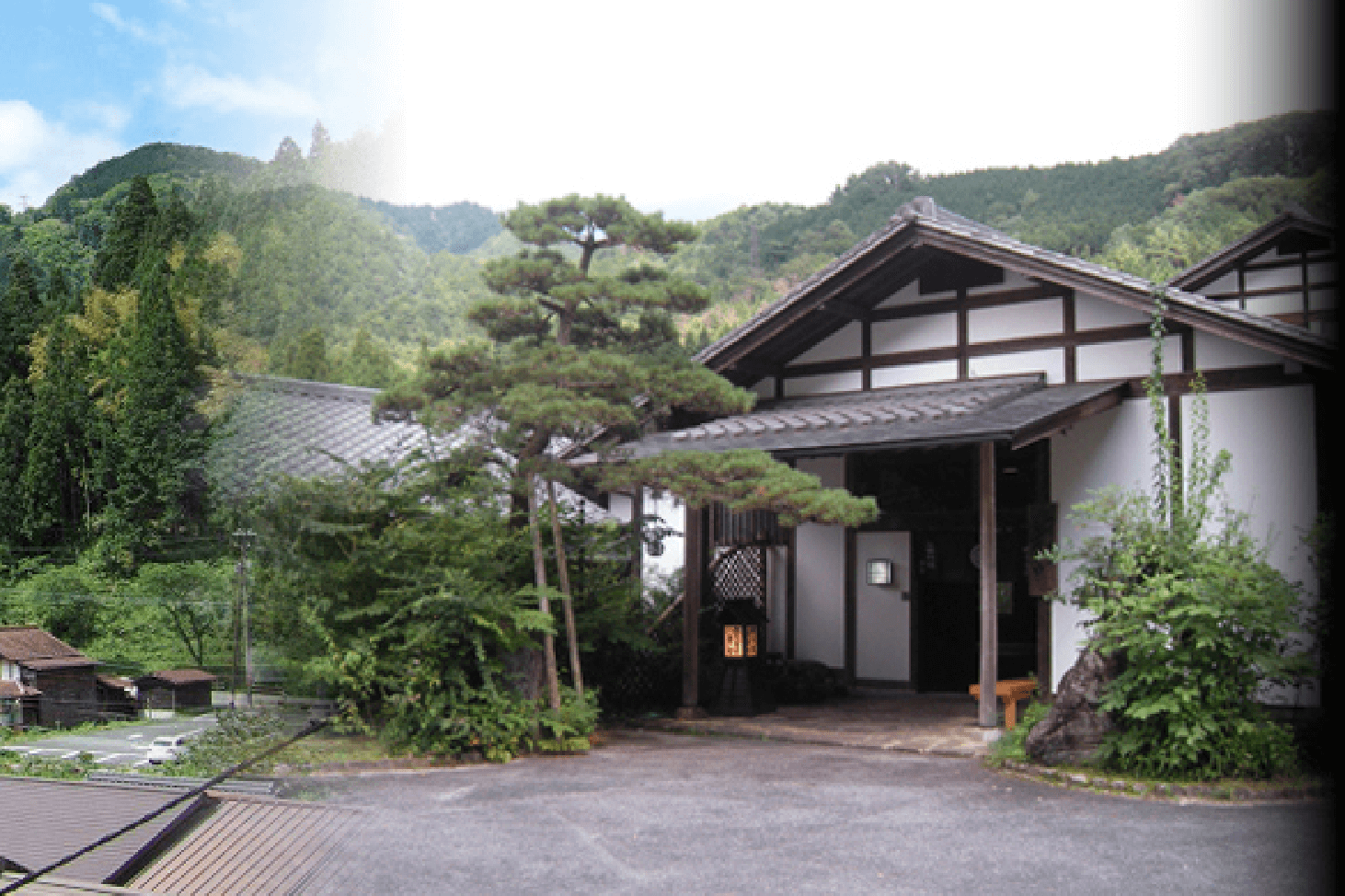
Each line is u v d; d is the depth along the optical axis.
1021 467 11.65
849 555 12.80
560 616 9.73
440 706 7.85
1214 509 8.98
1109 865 4.98
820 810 6.25
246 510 9.24
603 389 8.57
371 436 13.76
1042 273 9.84
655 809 6.28
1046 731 7.30
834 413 10.57
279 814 5.43
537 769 7.66
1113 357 9.90
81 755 11.34
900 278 11.41
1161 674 6.74
